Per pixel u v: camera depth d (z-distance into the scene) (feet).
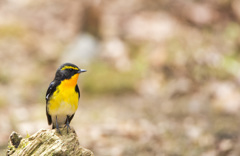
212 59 53.88
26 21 65.16
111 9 64.85
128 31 59.93
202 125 40.65
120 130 39.45
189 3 64.90
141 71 52.95
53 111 26.45
